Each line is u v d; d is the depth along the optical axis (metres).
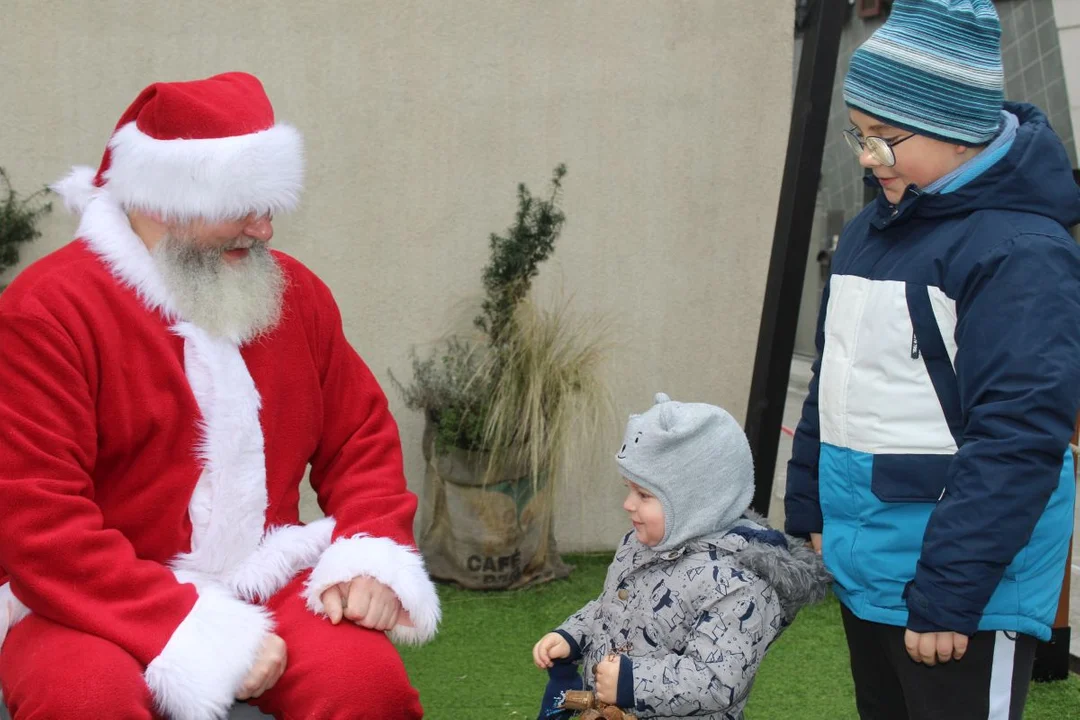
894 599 1.92
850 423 1.95
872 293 1.93
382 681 1.82
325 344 2.16
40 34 3.67
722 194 4.10
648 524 2.03
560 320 3.94
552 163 4.00
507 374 3.67
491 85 3.93
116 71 3.72
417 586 1.92
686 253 4.12
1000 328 1.73
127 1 3.69
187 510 1.91
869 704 2.14
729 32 4.02
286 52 3.80
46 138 3.72
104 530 1.76
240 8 3.75
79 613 1.69
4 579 1.90
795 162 3.23
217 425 1.90
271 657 1.77
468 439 3.69
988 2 1.88
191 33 3.74
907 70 1.82
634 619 2.02
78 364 1.80
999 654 1.85
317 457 2.18
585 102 3.98
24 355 1.77
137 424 1.85
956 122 1.82
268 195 1.90
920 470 1.86
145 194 1.87
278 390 2.03
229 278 1.92
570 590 3.82
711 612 1.93
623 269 4.10
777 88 4.07
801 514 2.20
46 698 1.61
